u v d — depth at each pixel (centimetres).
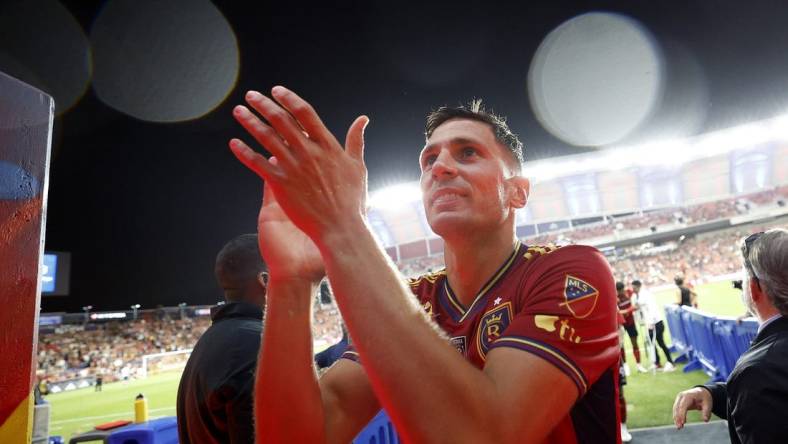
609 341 100
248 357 218
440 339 72
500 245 128
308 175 70
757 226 2703
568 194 2419
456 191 119
